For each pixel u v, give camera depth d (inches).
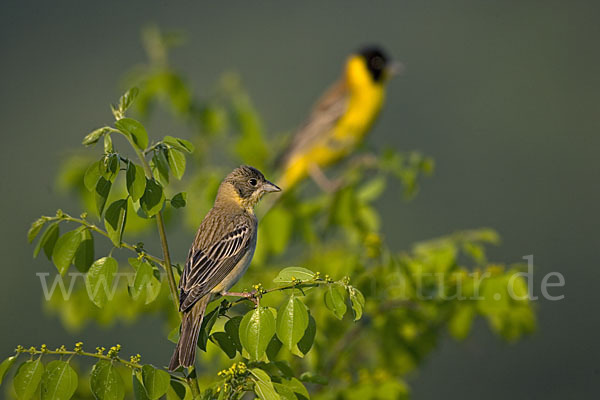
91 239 231.8
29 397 211.3
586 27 1171.9
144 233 361.4
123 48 1127.0
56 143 1031.6
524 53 1163.9
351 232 386.6
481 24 1178.6
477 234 339.3
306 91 1151.0
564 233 874.1
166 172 227.1
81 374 307.9
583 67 1135.0
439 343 345.7
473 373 664.4
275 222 386.6
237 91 424.8
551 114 1064.2
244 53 1178.0
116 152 221.1
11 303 724.0
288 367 237.1
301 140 563.8
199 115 411.2
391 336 338.3
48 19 1127.6
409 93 1103.6
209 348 310.0
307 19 1204.5
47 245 232.2
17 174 898.1
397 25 1199.6
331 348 340.8
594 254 840.3
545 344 685.3
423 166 388.2
